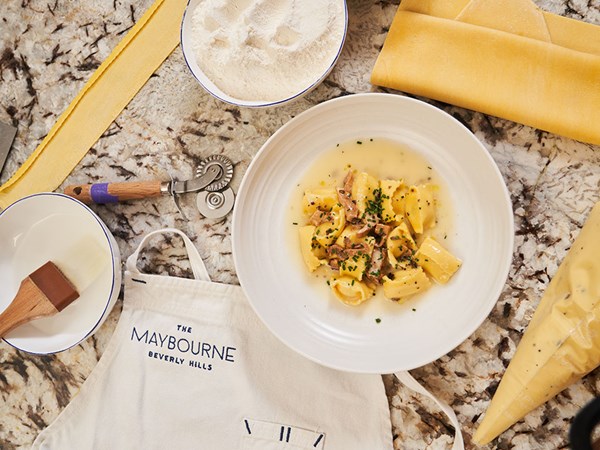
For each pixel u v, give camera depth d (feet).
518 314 1.50
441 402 1.47
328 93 1.59
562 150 1.50
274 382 1.57
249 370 1.58
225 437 1.59
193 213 1.63
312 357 1.42
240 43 1.46
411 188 1.46
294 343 1.48
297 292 1.54
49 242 1.62
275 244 1.55
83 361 1.65
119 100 1.67
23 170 1.68
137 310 1.61
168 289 1.59
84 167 1.67
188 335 1.59
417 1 1.53
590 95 1.43
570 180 1.50
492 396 1.50
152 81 1.66
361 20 1.59
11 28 1.72
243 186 1.49
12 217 1.59
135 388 1.60
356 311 1.51
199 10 1.51
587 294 1.31
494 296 1.36
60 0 1.71
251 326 1.58
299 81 1.50
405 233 1.45
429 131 1.48
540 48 1.45
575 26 1.47
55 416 1.65
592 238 1.37
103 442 1.61
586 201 1.49
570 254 1.43
